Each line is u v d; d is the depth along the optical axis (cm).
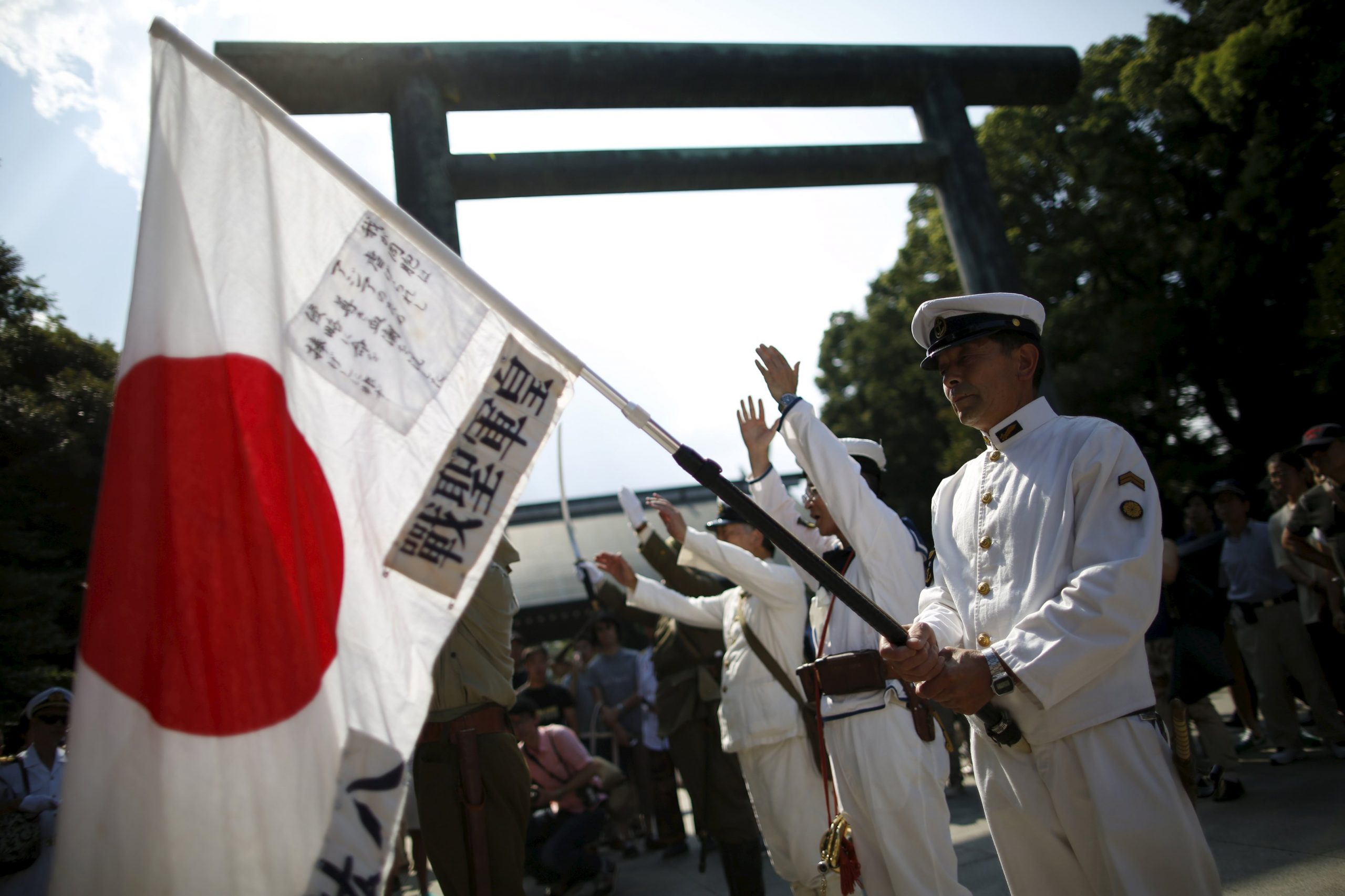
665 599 456
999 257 652
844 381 2570
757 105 627
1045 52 690
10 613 1132
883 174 654
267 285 188
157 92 188
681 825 665
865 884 297
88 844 157
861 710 295
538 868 559
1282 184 1708
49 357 1303
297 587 178
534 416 207
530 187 566
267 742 168
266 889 163
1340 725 590
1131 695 199
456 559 193
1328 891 320
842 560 328
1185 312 1928
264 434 181
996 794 215
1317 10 1625
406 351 201
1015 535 216
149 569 170
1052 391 664
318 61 518
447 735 318
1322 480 545
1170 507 2002
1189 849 192
